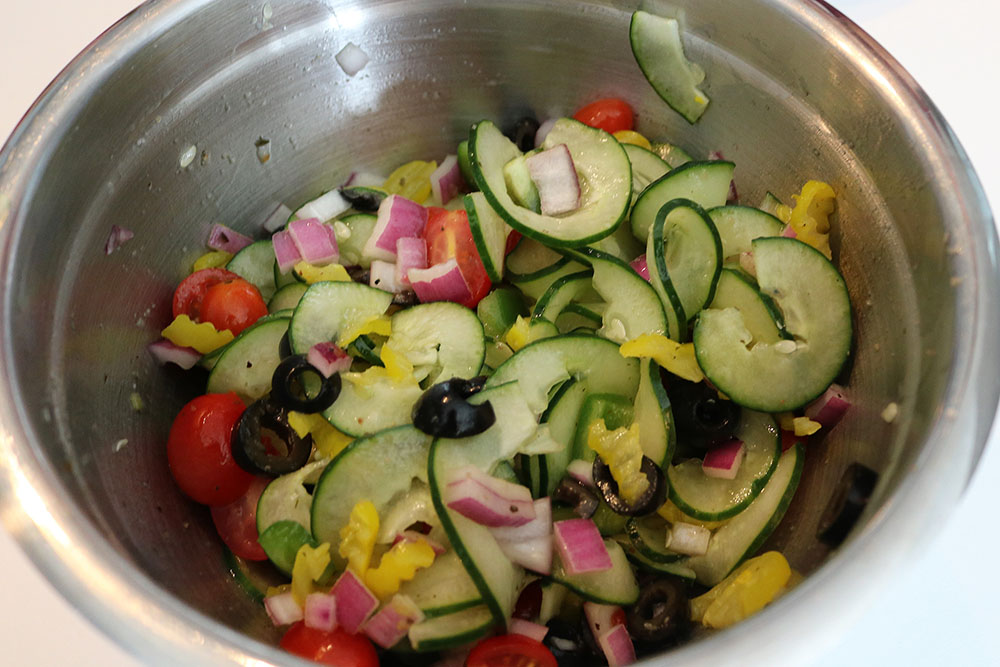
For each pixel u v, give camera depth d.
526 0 0.36
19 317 0.28
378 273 0.35
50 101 0.30
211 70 0.34
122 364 0.32
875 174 0.31
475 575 0.28
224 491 0.32
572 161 0.35
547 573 0.29
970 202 0.29
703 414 0.31
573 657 0.30
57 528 0.25
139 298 0.33
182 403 0.34
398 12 0.36
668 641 0.29
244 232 0.37
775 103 0.34
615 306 0.33
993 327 0.27
